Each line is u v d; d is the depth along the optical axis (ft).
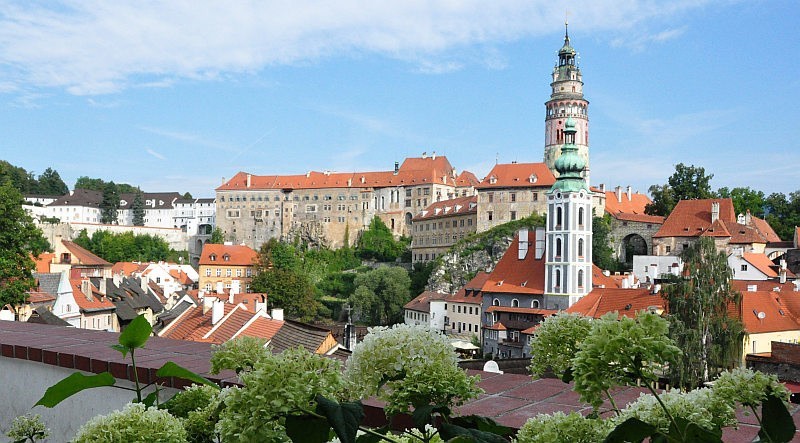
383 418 20.90
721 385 12.62
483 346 363.76
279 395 11.34
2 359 34.99
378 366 12.66
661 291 181.06
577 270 339.16
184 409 17.12
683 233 419.33
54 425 32.58
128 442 12.90
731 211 419.33
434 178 600.80
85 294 222.69
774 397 11.98
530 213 508.12
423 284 520.83
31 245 174.60
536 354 14.17
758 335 221.46
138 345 16.60
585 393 11.58
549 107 549.13
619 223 463.83
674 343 11.25
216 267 504.43
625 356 11.11
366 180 639.76
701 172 483.51
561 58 551.59
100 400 30.58
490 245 492.95
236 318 131.64
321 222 646.74
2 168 179.22
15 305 166.50
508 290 359.25
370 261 610.24
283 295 403.34
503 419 19.45
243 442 11.17
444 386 12.25
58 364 31.94
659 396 12.81
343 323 479.41
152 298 305.12
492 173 527.40
